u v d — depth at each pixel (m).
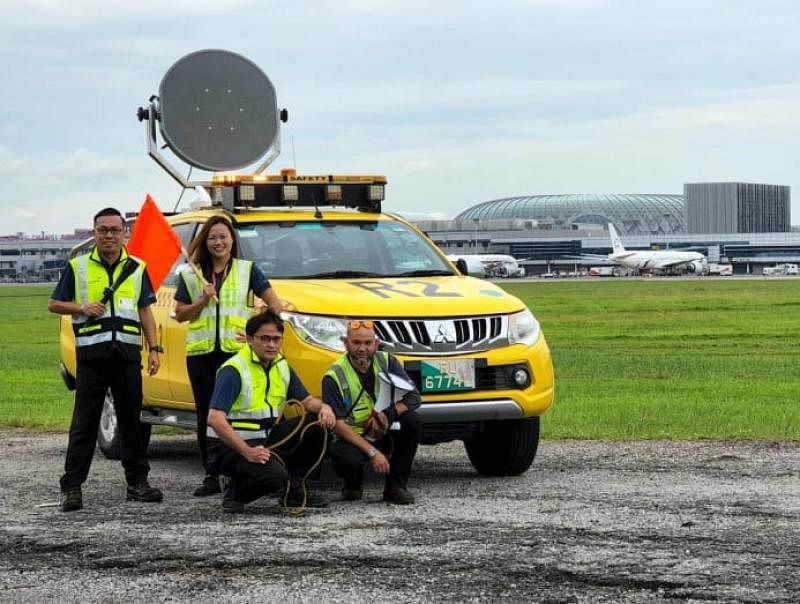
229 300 8.77
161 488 9.12
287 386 7.98
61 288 8.28
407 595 5.48
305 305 8.79
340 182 10.59
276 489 7.66
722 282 116.00
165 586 5.77
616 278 161.38
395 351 8.58
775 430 11.91
